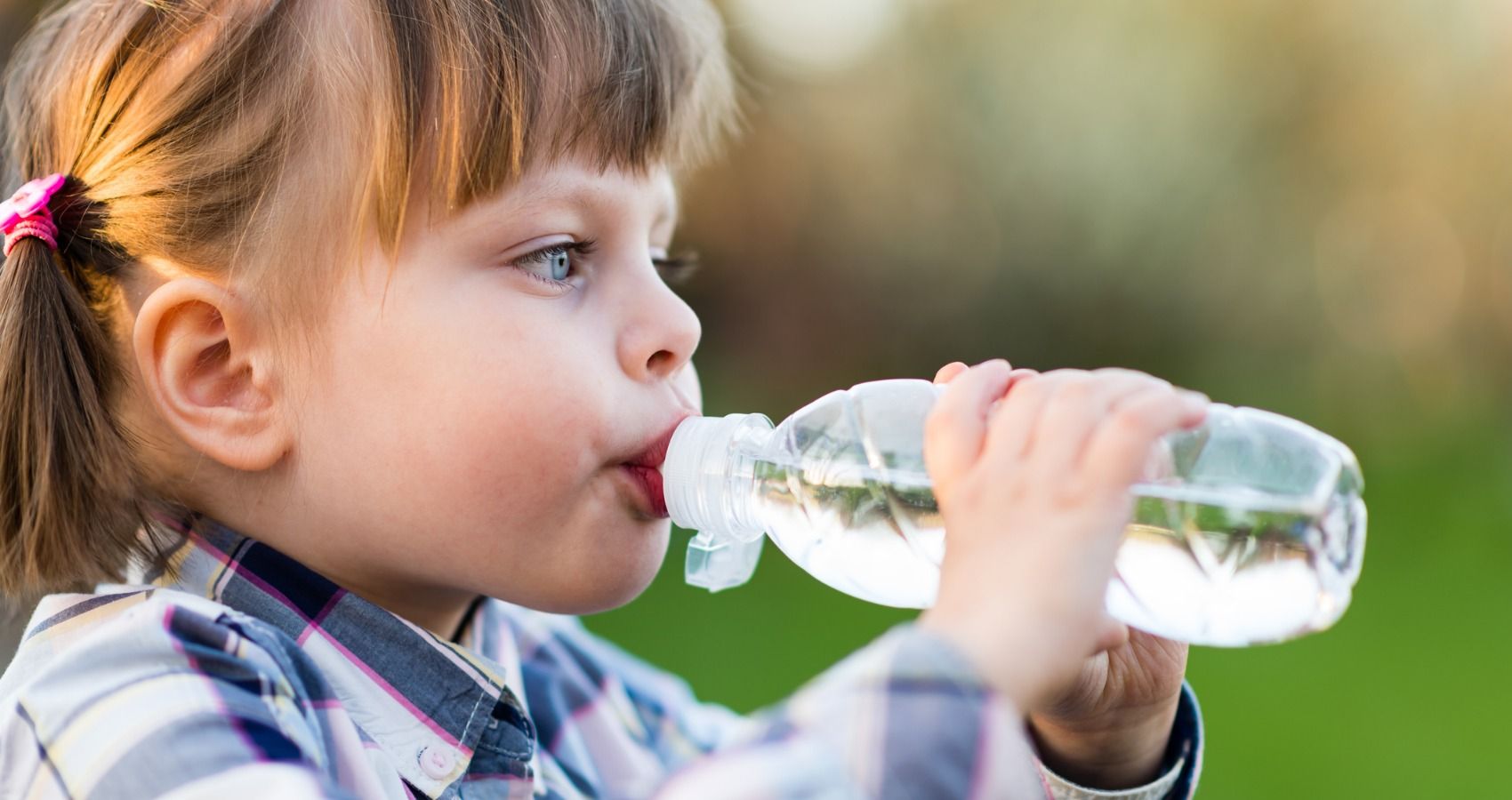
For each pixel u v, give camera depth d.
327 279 1.19
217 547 1.22
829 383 5.22
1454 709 3.07
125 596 1.13
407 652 1.23
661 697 1.69
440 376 1.18
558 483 1.21
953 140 5.20
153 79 1.25
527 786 1.26
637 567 1.25
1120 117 5.13
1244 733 2.94
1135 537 1.01
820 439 1.21
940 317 5.27
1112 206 5.17
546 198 1.21
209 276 1.21
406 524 1.20
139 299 1.24
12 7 2.66
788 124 5.07
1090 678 1.20
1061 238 5.21
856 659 0.85
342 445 1.20
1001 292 5.25
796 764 0.77
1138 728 1.24
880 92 5.18
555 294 1.23
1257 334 5.31
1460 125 5.20
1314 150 5.23
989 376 0.96
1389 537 4.34
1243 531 0.98
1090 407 0.90
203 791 0.94
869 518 1.18
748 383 5.16
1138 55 5.15
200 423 1.20
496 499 1.20
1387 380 5.30
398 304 1.18
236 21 1.24
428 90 1.18
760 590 3.73
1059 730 1.24
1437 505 4.62
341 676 1.20
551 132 1.21
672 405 1.26
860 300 5.23
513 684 1.43
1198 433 1.01
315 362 1.19
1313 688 3.20
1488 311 5.26
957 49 5.20
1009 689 0.82
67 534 1.20
